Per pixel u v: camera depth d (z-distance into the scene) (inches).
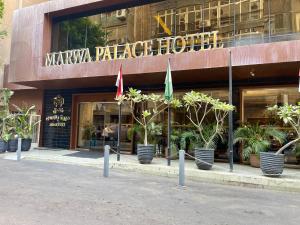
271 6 457.4
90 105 667.4
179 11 530.6
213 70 453.1
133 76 517.7
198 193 301.3
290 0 446.0
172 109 550.0
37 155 551.2
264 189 338.3
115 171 424.8
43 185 308.3
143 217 212.5
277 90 486.0
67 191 285.1
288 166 455.5
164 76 512.7
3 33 661.9
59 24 639.8
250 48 416.8
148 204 249.1
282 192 323.9
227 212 233.6
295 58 391.2
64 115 689.0
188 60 455.8
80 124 677.3
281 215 230.7
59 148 684.1
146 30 555.2
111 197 267.9
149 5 557.9
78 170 418.9
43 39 600.4
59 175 372.2
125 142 607.2
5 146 594.6
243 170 407.5
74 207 230.7
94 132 655.1
